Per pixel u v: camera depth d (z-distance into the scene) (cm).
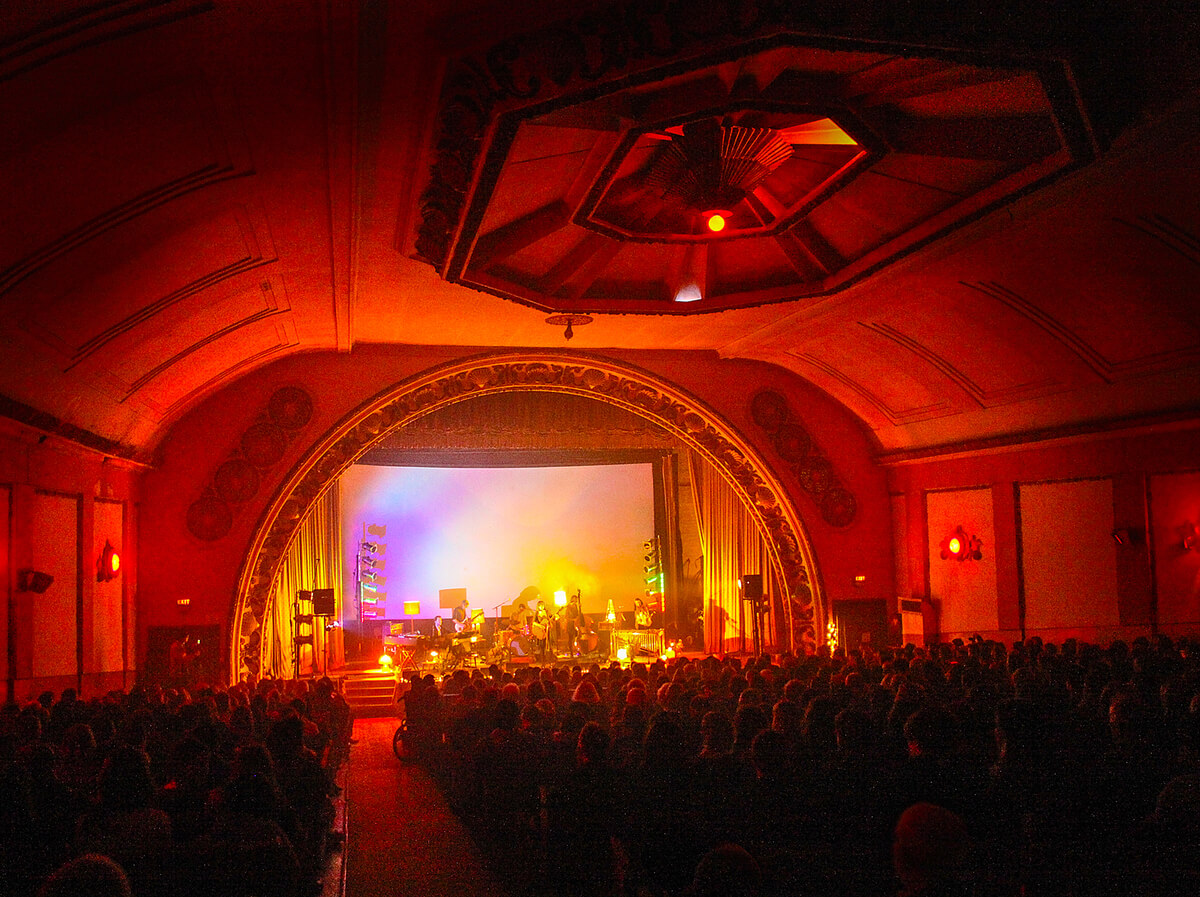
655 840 443
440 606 2341
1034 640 1131
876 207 1003
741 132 864
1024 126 792
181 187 827
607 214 1014
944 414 1720
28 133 633
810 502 1950
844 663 1102
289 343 1598
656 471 2536
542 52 659
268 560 1738
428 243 963
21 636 1108
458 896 678
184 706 760
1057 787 446
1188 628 1346
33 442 1128
